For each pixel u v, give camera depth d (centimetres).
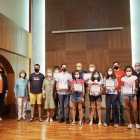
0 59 509
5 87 449
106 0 675
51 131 333
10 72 554
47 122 414
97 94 378
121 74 404
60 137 295
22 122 418
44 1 722
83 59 676
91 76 384
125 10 662
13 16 589
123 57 653
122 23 661
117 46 659
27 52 645
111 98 370
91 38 677
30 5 703
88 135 305
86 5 687
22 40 604
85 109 445
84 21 683
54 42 696
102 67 662
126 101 357
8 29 509
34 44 713
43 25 718
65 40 691
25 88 458
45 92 421
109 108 373
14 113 553
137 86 357
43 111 586
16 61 569
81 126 371
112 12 669
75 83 381
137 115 362
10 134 316
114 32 664
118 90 398
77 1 693
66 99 407
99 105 382
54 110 461
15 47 550
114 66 409
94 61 669
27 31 651
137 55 654
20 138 292
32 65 707
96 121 407
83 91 386
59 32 689
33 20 716
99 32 674
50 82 423
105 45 667
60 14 699
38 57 709
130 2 672
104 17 673
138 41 656
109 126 368
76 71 383
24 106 456
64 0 701
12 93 554
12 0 585
